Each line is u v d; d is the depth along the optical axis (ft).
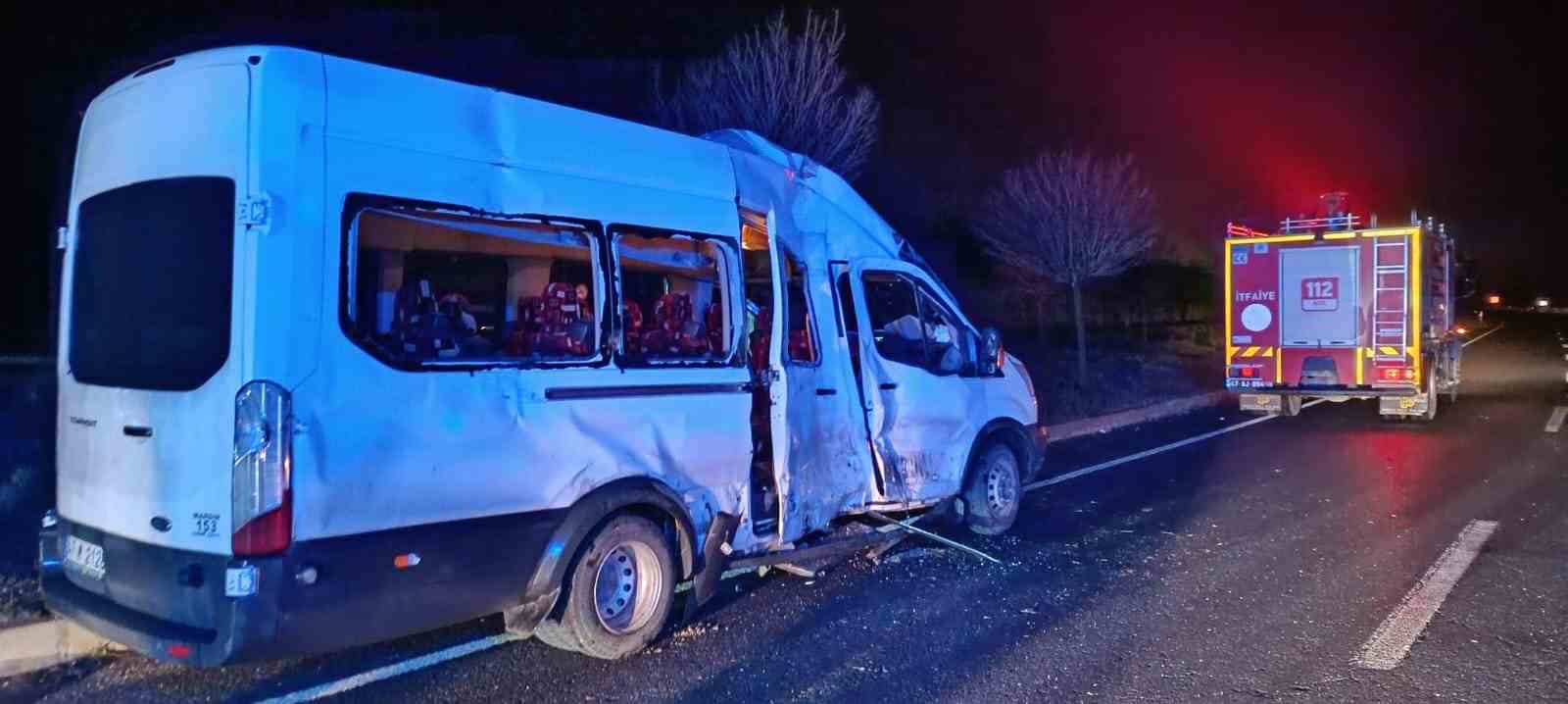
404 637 19.75
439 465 15.88
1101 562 25.84
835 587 23.63
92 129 17.39
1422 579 23.85
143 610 15.38
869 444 24.53
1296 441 47.44
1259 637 20.10
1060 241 60.29
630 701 17.03
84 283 17.16
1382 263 53.78
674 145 20.17
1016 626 20.93
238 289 14.38
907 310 26.94
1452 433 49.29
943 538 26.07
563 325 18.15
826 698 17.25
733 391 20.58
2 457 29.91
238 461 14.19
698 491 19.99
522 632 17.60
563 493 17.47
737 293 20.93
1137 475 38.73
